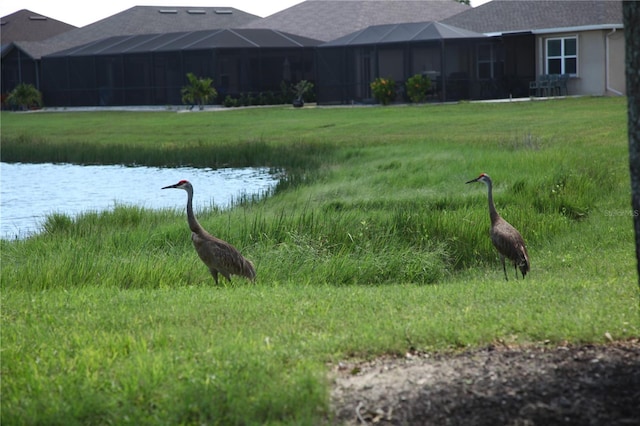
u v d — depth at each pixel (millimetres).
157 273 12852
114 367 7492
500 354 7582
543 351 7652
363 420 6375
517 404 6523
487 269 14711
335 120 41031
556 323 8312
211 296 10438
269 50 54750
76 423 6527
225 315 9266
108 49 57062
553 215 16547
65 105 59594
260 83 55000
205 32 55531
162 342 8164
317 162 27094
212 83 53156
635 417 6266
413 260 13977
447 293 10320
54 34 77125
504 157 23281
